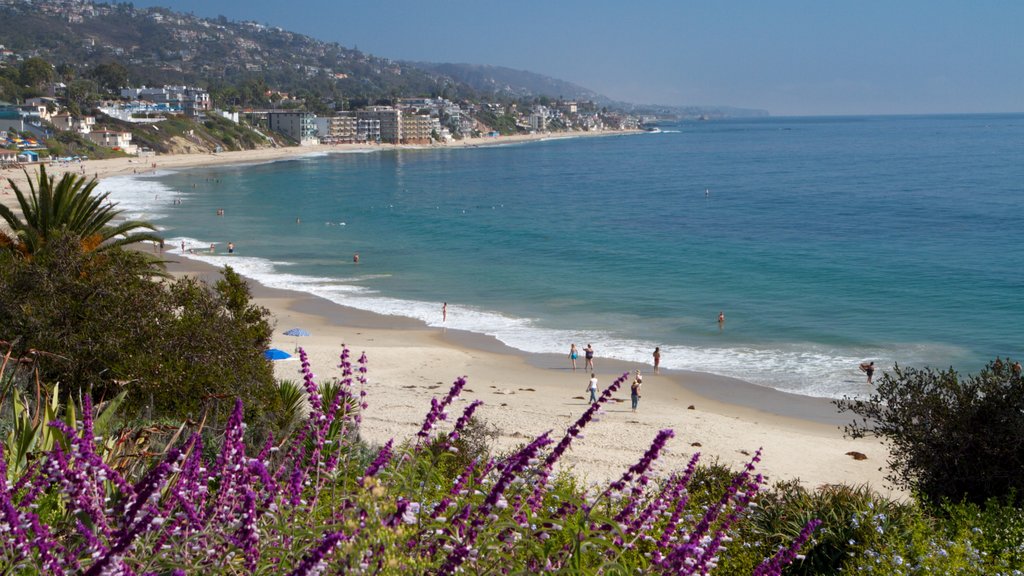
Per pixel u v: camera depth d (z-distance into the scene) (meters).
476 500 4.33
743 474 4.85
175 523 4.02
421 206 136.88
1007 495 12.19
